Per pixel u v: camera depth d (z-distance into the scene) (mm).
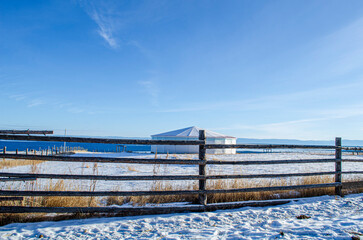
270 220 4734
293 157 31297
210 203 5793
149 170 15461
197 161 5449
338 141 6902
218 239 3748
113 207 4977
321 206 5707
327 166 20500
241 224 4527
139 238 3871
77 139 4930
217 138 49000
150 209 5141
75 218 4898
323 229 4020
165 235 3996
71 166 18375
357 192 7344
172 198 6125
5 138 4680
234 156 33906
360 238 3537
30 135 4777
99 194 4934
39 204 5219
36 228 4324
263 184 7574
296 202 6121
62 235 4008
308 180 7695
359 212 5203
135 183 9578
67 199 5262
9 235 3982
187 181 9562
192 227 4383
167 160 5289
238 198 6234
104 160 5035
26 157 4730
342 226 4137
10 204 4961
